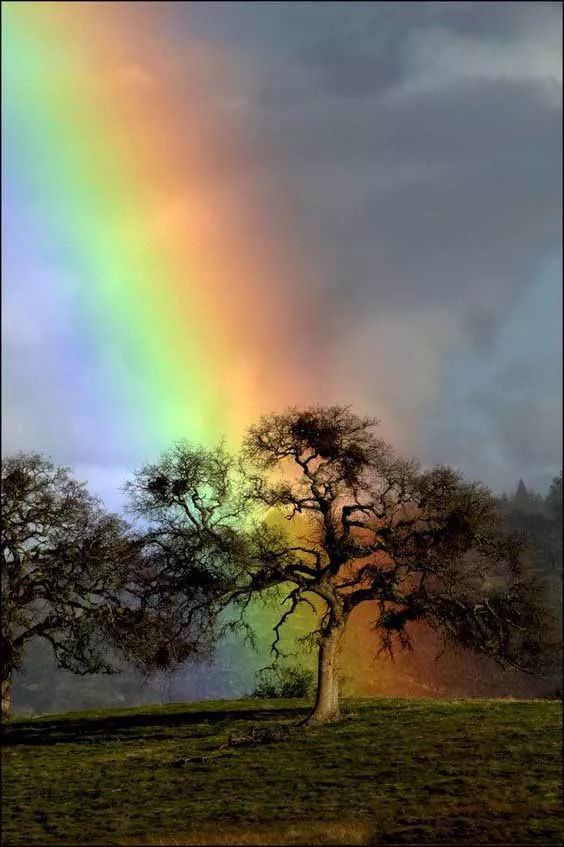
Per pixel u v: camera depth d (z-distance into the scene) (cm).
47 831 3459
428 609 5384
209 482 5428
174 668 5844
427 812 3456
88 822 3562
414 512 5469
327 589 5397
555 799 3600
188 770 4350
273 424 5475
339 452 5422
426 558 5375
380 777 4034
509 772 4047
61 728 5741
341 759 4388
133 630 5712
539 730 4916
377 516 5431
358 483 5444
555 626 5575
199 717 5856
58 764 4644
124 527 5928
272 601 5806
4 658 5856
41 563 5941
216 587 5262
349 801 3666
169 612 5525
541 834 3120
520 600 5481
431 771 4109
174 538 5400
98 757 4769
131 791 4019
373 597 5397
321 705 5353
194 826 3409
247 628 5638
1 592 5822
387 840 3094
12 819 3669
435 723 5188
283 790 3894
